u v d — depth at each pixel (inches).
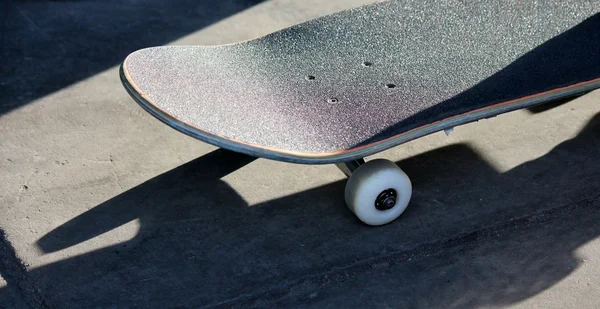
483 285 30.5
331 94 33.0
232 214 33.1
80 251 31.6
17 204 33.3
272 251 31.7
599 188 34.1
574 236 32.2
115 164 35.3
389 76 34.1
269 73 33.9
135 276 30.8
